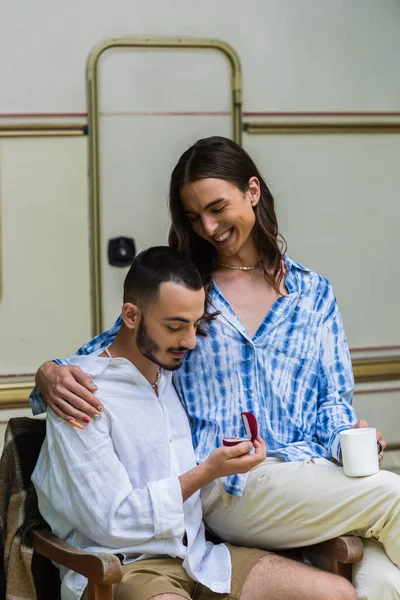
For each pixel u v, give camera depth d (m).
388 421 4.96
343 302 4.97
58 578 2.64
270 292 2.81
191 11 4.71
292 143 4.86
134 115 4.68
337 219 4.94
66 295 4.67
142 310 2.45
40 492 2.51
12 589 2.54
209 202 2.67
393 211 5.01
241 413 2.49
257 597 2.39
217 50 4.75
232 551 2.53
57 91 4.61
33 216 4.63
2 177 4.59
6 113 4.57
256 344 2.69
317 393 2.77
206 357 2.69
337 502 2.42
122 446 2.45
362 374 4.93
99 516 2.33
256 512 2.54
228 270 2.84
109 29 4.64
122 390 2.49
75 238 4.67
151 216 4.71
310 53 4.84
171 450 2.53
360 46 4.90
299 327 2.75
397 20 4.93
